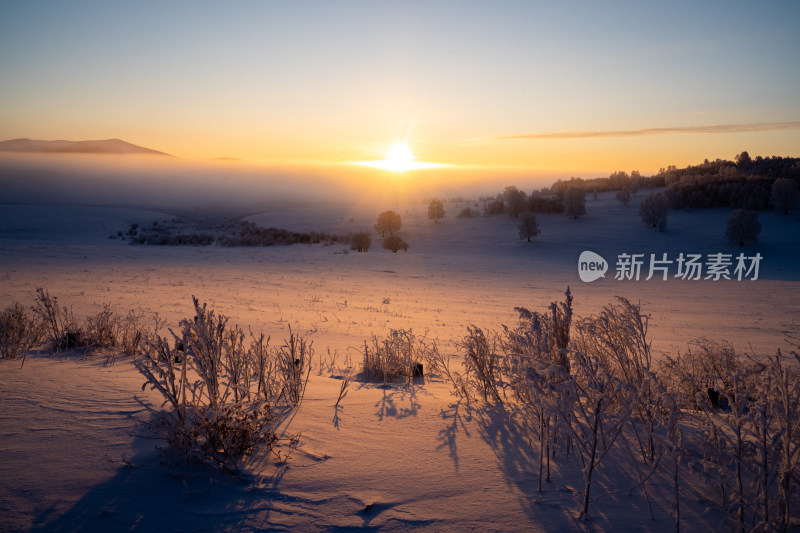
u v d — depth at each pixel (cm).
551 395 242
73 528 211
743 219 7650
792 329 1823
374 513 232
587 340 382
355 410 392
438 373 655
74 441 297
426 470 279
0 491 238
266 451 300
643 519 226
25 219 12888
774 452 214
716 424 301
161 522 218
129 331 762
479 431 342
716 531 214
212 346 313
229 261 4903
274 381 456
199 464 276
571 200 11894
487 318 1939
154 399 374
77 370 474
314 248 8531
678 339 1474
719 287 3725
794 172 14988
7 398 370
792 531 206
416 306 2306
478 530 219
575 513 231
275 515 228
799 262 6125
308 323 1522
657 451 295
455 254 7675
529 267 5494
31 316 926
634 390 237
